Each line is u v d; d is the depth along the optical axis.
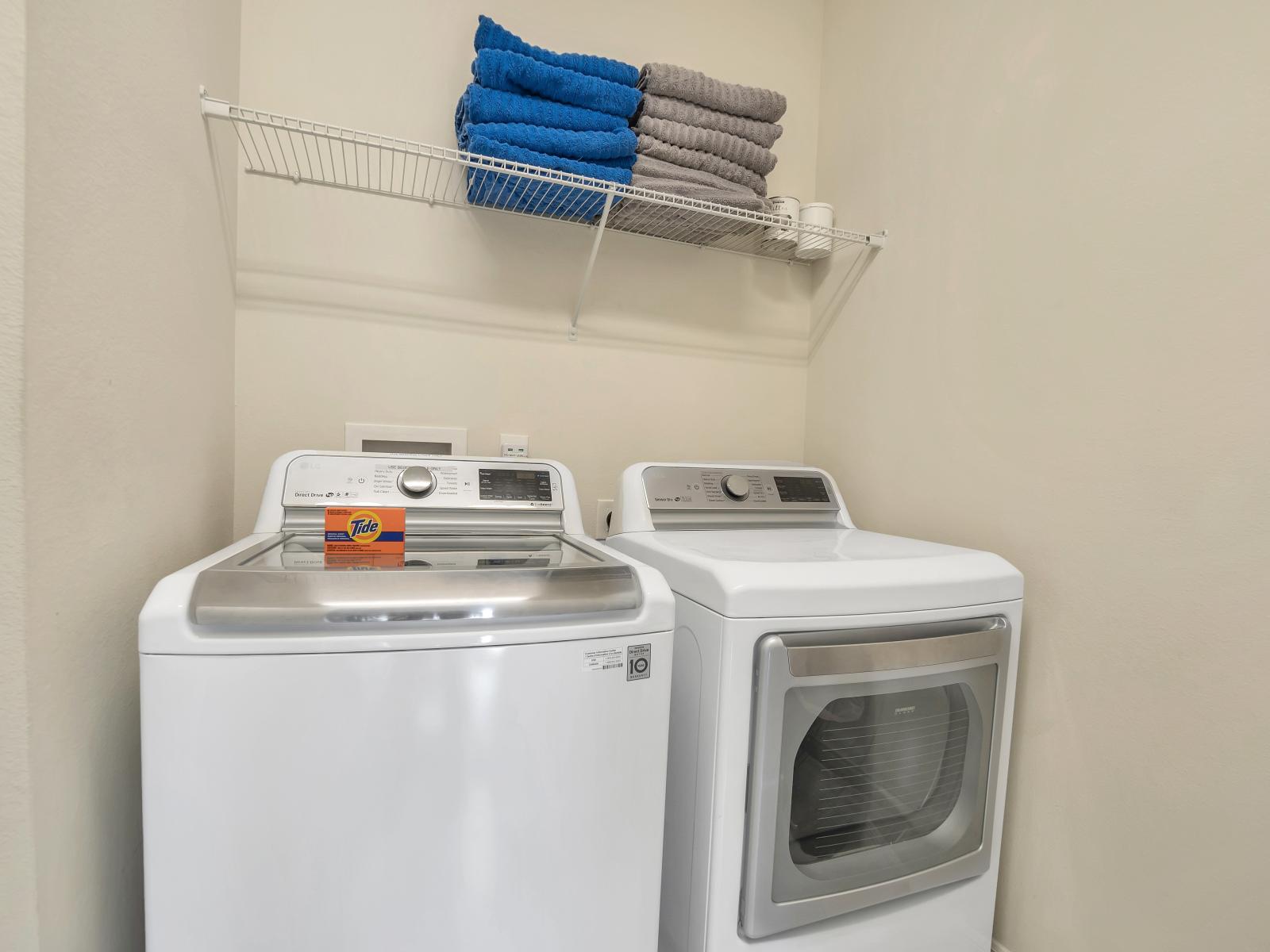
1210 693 0.97
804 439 2.03
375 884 0.77
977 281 1.40
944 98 1.50
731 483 1.52
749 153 1.62
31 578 0.62
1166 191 1.04
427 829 0.79
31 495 0.61
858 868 1.08
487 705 0.81
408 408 1.59
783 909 1.00
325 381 1.52
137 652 0.89
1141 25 1.08
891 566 1.08
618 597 0.88
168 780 0.71
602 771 0.88
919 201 1.58
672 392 1.86
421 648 0.78
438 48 1.57
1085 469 1.16
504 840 0.82
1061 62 1.22
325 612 0.75
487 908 0.82
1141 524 1.07
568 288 1.73
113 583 0.80
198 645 0.71
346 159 1.50
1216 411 0.97
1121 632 1.10
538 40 1.66
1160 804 1.04
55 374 0.65
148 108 0.88
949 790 1.18
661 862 0.95
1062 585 1.20
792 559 1.08
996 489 1.35
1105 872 1.12
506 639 0.81
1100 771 1.13
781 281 1.99
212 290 1.23
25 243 0.59
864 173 1.78
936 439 1.51
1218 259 0.97
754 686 0.98
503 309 1.67
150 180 0.89
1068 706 1.18
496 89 1.38
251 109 1.16
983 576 1.14
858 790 1.10
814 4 1.98
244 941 0.74
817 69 1.99
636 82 1.53
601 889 0.89
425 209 1.58
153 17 0.89
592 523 1.78
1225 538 0.96
